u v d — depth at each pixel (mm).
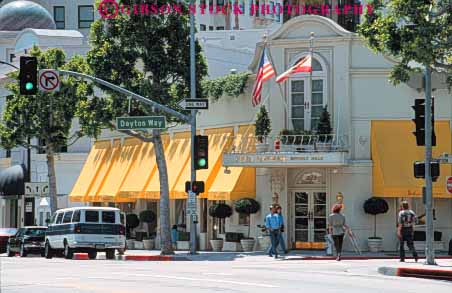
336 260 58781
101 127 72812
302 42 70938
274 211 63312
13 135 88625
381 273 45281
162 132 79500
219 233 77938
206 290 34219
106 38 70125
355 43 70250
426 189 47562
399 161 69062
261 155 69062
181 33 70250
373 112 70125
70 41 114250
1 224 116062
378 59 70125
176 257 65062
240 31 103438
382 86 70188
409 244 52969
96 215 67875
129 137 90438
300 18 70875
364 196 69312
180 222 82312
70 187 108375
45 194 92062
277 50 71625
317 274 43594
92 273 45219
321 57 70750
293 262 57344
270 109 71812
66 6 145750
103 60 69625
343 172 69688
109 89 69625
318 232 70688
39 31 113438
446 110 69688
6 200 116375
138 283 37938
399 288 36031
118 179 88625
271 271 45969
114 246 67938
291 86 71438
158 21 69812
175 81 71188
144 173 84500
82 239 67188
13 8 124188
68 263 58188
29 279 41219
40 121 88062
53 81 60125
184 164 79938
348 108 69875
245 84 74875
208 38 104000
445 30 45156
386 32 46000
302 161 67812
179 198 78562
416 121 47594
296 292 33469
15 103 88312
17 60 114062
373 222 69438
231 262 58344
